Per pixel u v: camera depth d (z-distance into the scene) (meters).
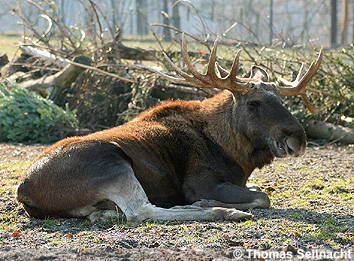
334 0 47.06
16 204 11.93
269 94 11.71
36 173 10.88
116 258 8.59
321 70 19.50
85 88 22.22
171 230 9.96
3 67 25.56
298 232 9.84
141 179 11.21
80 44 23.19
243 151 12.02
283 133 11.33
